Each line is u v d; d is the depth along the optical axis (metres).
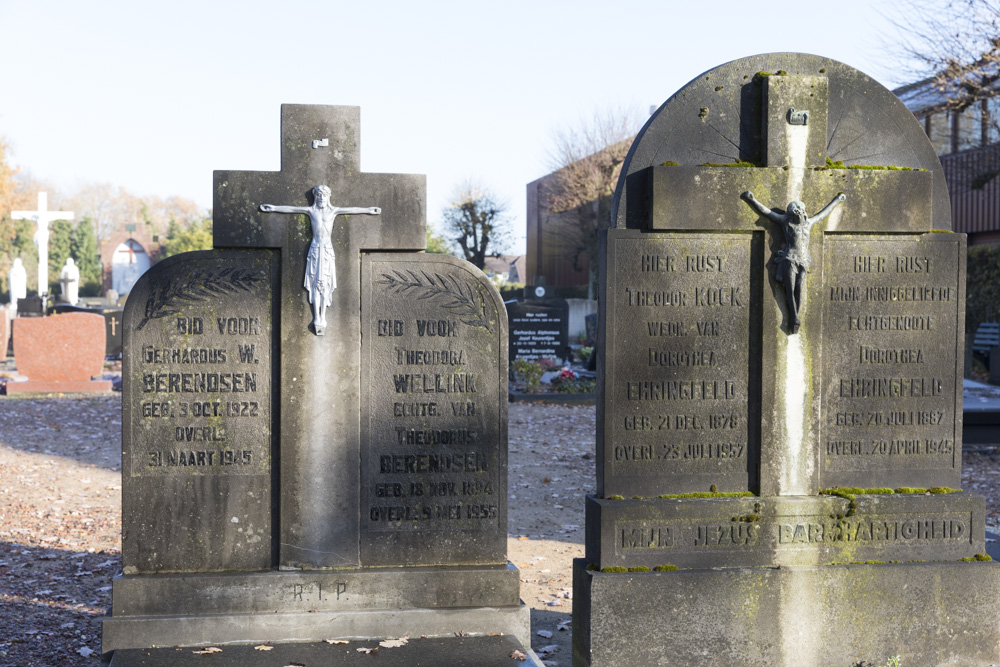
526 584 7.71
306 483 5.66
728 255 5.58
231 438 5.62
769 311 5.59
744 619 5.50
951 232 5.83
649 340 5.54
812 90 5.56
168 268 5.57
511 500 10.89
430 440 5.79
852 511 5.66
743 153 5.63
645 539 5.49
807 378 5.65
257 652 5.25
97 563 8.00
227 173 5.57
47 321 19.91
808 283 5.60
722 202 5.51
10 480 11.52
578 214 43.50
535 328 23.00
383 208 5.70
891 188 5.67
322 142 5.64
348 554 5.72
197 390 5.59
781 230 5.58
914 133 5.80
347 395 5.69
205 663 5.04
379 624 5.59
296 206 5.62
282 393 5.62
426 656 5.21
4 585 7.31
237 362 5.63
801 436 5.67
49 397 19.33
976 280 24.88
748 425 5.66
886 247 5.74
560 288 43.81
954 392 5.87
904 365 5.81
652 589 5.39
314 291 5.61
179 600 5.46
